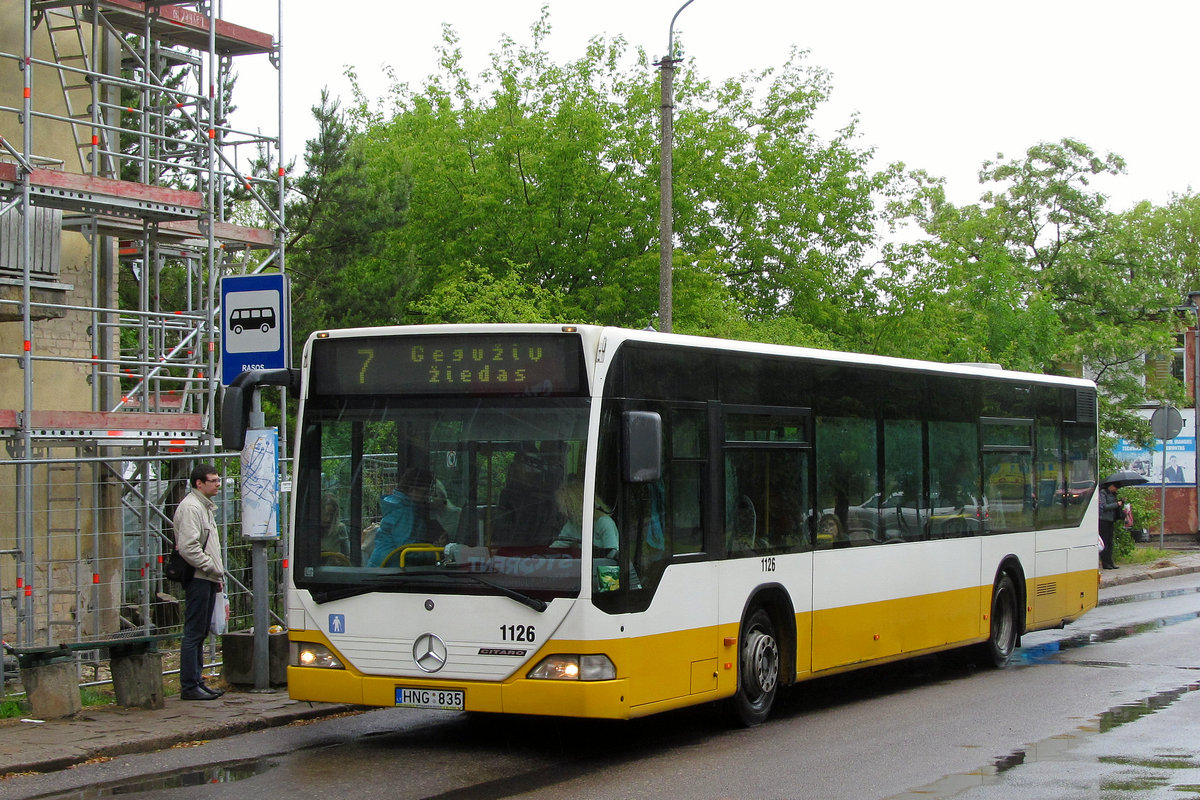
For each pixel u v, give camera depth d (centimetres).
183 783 839
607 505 894
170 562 1120
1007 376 1518
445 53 4038
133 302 2725
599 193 3356
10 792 812
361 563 930
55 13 1603
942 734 1033
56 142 1625
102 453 1591
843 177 3984
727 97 3875
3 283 1397
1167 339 3562
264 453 1160
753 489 1055
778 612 1095
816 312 3791
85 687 1182
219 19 1770
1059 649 1650
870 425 1238
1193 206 6544
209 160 1595
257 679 1159
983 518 1443
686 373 984
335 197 2917
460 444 916
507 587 884
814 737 1020
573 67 3584
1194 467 4134
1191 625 1916
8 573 1327
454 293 2669
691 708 1162
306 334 2795
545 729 1052
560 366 901
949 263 3538
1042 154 3884
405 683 905
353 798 797
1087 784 838
